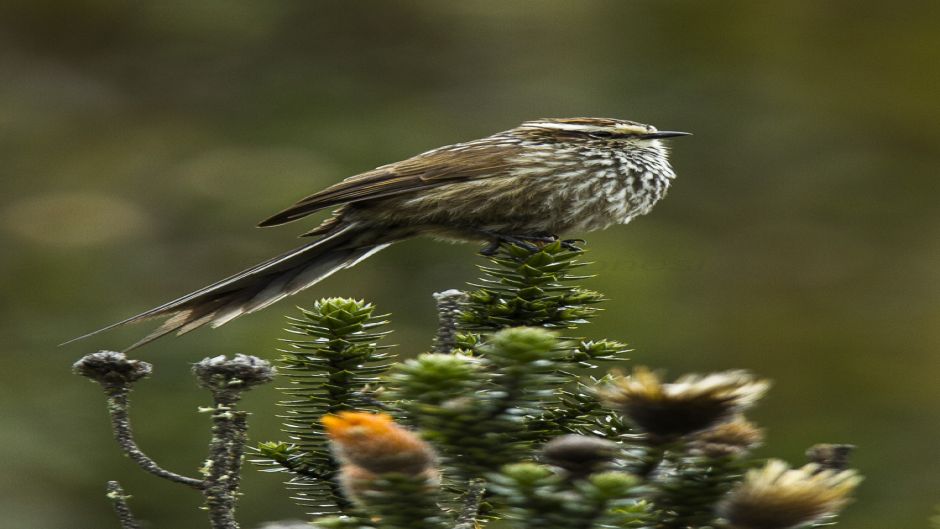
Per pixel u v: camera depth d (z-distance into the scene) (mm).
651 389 3281
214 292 7492
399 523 3219
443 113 17094
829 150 17172
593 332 13430
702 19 17672
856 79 17547
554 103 17266
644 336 13484
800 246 16203
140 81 17828
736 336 14734
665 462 3459
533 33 18000
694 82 17438
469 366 3410
